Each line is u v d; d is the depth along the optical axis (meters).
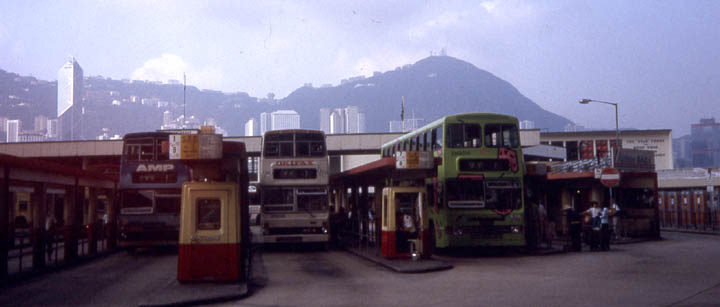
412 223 21.03
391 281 15.69
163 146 15.24
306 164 26.69
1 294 13.98
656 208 31.98
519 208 22.50
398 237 21.05
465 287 14.09
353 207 33.16
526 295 12.50
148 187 24.97
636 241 29.36
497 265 19.28
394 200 20.97
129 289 14.79
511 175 22.66
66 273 18.64
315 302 12.33
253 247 30.70
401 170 21.00
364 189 29.17
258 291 14.23
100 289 14.80
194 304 12.26
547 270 17.44
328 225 26.52
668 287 13.30
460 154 22.58
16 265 20.92
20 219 34.28
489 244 22.25
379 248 26.88
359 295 13.18
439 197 23.11
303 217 26.38
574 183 32.88
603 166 32.59
